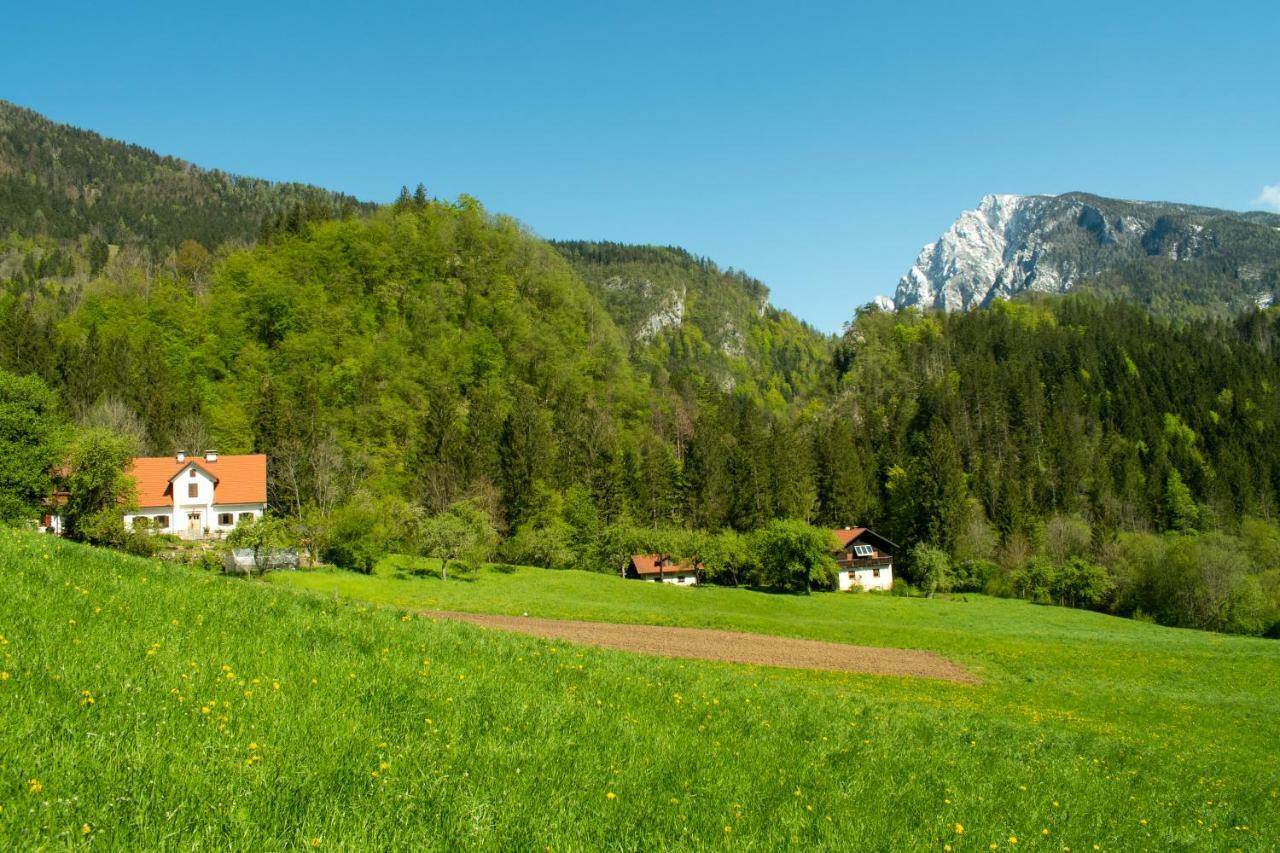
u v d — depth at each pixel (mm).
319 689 9680
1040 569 88938
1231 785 17547
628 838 6992
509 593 55906
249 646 11102
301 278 120875
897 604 74438
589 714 11172
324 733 8094
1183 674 42625
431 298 126750
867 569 93188
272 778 6711
